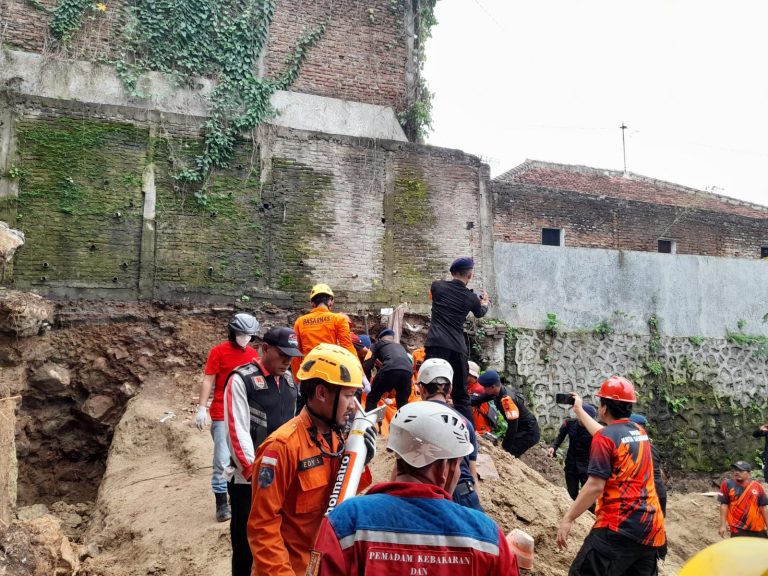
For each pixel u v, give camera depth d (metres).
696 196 24.62
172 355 11.70
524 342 14.44
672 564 9.12
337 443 3.49
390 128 14.59
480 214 14.51
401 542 2.29
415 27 15.30
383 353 7.70
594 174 24.17
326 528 2.37
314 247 13.09
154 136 12.34
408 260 13.72
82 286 11.47
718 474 15.48
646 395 15.24
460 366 6.87
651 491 4.94
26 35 12.16
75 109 11.85
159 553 6.00
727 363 16.14
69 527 9.27
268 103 13.45
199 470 8.23
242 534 4.23
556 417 14.35
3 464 6.00
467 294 7.02
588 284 15.24
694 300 16.14
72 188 11.63
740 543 1.61
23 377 9.72
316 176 13.30
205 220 12.44
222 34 13.37
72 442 11.02
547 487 7.59
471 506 4.82
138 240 11.98
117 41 12.70
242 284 12.52
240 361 6.55
